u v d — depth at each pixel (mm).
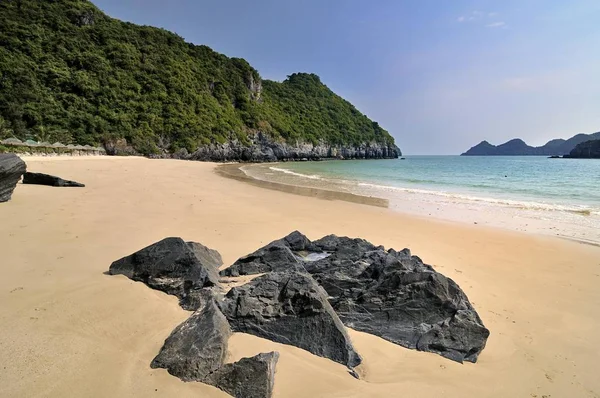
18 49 50031
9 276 4902
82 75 53188
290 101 114250
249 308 3990
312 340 3752
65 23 58188
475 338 4105
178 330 3486
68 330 3588
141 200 12609
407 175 36531
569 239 10070
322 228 10336
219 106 74688
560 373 3863
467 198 18156
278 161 86062
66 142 44594
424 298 4496
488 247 9125
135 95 58688
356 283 5047
